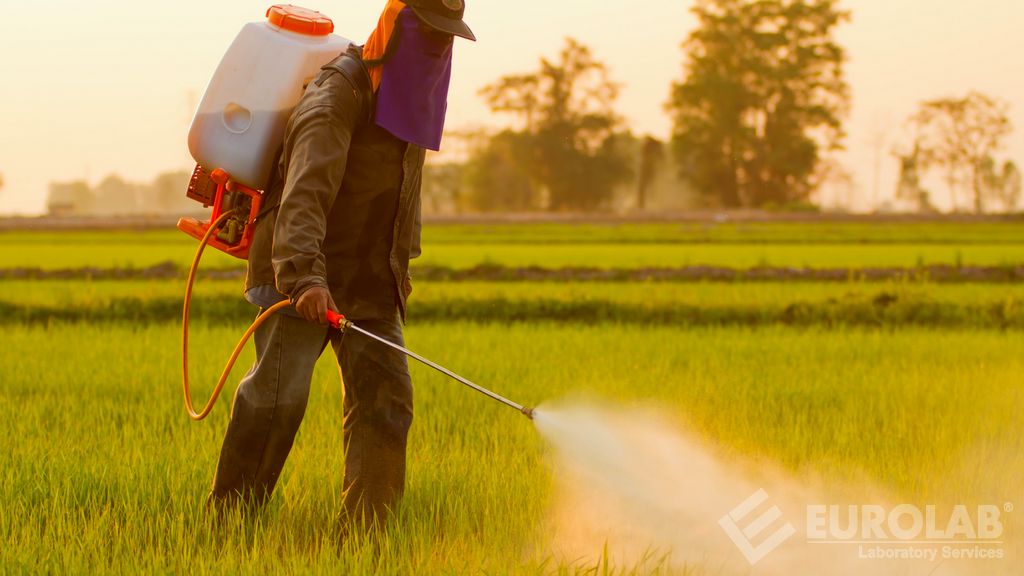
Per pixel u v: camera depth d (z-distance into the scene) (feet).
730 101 413.59
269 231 17.30
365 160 16.98
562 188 448.24
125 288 70.64
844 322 56.90
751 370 39.70
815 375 38.58
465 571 15.71
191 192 17.92
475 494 19.83
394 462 17.65
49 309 59.62
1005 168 474.49
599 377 37.27
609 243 159.53
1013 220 238.89
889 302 61.11
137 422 28.63
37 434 26.66
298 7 18.03
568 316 61.21
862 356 44.73
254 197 17.49
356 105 16.70
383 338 17.58
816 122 420.77
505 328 55.83
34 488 19.77
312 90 16.66
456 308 61.26
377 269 17.49
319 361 40.86
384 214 17.35
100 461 22.08
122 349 44.83
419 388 33.45
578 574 15.62
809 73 422.82
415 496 19.61
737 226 224.12
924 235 178.91
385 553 16.28
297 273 15.97
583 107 455.22
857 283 75.31
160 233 209.15
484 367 39.58
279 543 16.84
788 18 421.18
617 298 62.75
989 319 58.90
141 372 37.86
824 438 26.30
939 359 43.93
